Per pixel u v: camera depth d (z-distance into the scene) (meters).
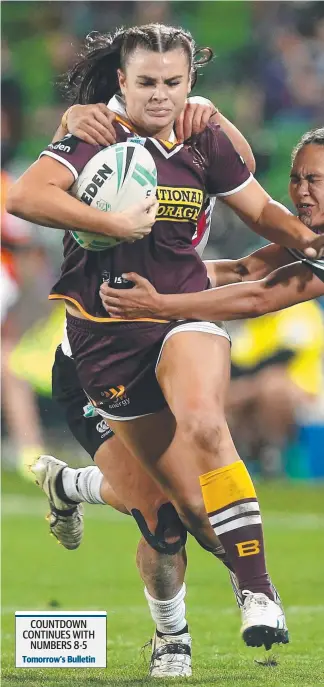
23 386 39.19
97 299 14.06
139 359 14.03
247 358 37.72
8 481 38.59
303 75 48.81
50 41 50.22
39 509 35.06
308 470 38.12
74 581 24.41
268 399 37.50
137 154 13.20
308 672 14.87
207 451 13.02
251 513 13.10
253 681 14.21
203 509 14.38
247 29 49.75
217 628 18.83
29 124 48.53
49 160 13.14
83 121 13.35
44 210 12.83
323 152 14.35
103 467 15.61
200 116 14.07
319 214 14.46
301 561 26.28
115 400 14.38
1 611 21.00
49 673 15.41
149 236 13.71
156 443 14.39
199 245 15.05
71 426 16.28
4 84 48.91
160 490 14.93
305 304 37.59
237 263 16.05
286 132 47.53
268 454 38.16
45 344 39.31
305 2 50.09
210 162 14.13
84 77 15.10
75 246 14.13
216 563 26.59
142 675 15.09
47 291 39.97
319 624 18.95
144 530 14.85
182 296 13.77
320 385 37.72
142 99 13.48
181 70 13.52
